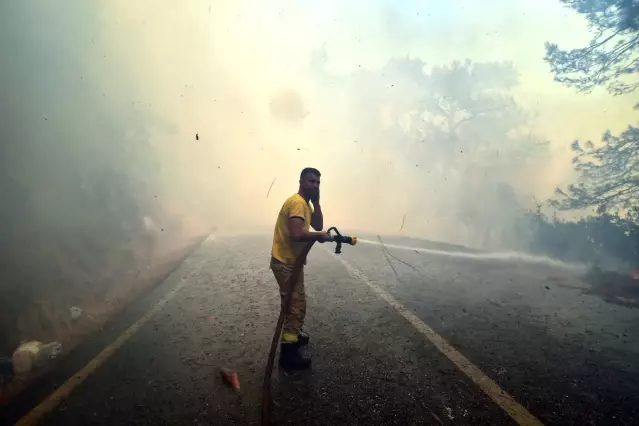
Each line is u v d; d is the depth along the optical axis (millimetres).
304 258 2896
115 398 2643
